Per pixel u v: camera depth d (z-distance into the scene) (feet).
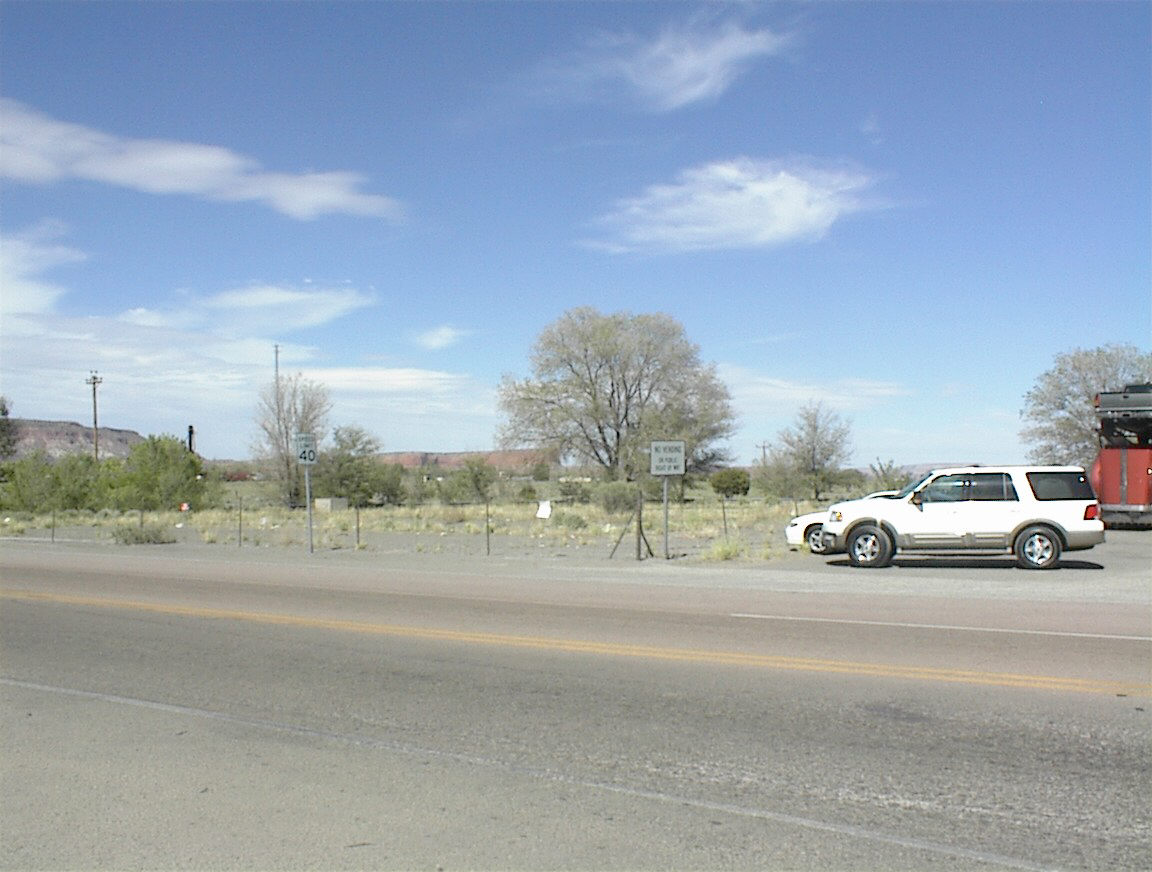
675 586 58.80
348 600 52.47
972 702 28.60
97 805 20.42
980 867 17.20
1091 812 19.83
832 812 19.85
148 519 144.05
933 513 67.26
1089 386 148.05
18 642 39.83
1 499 178.29
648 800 20.58
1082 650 36.19
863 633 40.22
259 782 21.89
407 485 203.62
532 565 75.00
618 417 211.00
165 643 39.42
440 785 21.63
